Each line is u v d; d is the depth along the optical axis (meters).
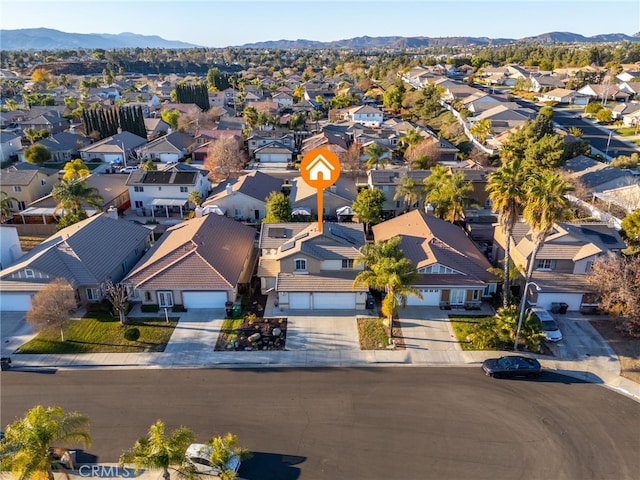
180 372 32.59
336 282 40.00
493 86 182.88
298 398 29.91
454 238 46.38
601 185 65.06
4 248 45.81
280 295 39.84
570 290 39.22
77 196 55.66
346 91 158.50
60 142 94.81
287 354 34.44
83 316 39.34
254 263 48.62
